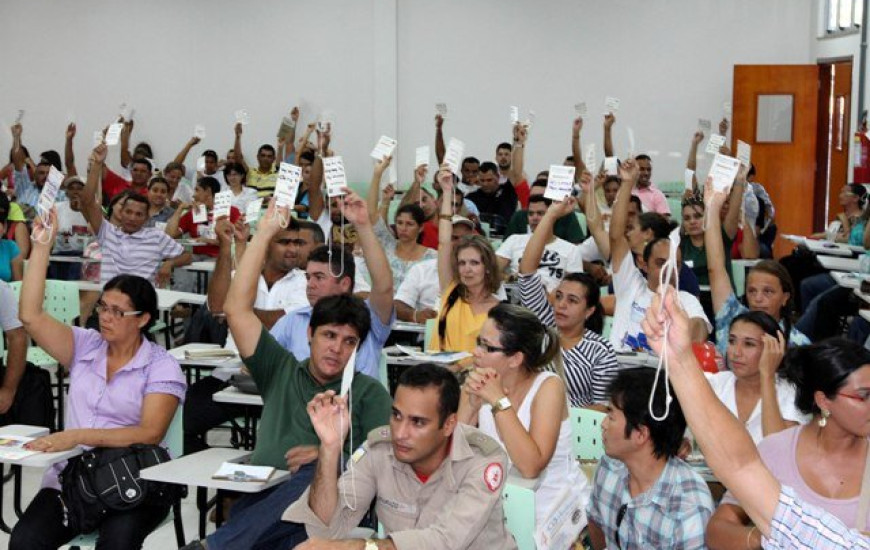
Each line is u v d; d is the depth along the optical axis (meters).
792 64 11.80
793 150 11.58
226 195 5.18
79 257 7.80
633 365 4.57
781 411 3.35
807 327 6.87
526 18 12.51
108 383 3.59
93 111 13.21
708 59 12.19
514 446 2.93
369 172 12.96
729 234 6.72
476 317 4.77
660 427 2.51
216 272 5.14
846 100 11.01
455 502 2.55
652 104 12.34
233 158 12.34
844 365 2.25
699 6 12.16
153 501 3.29
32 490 5.00
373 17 12.76
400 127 12.84
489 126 12.70
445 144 12.78
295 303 5.12
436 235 7.61
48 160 11.07
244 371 4.12
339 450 2.58
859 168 9.78
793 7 12.02
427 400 2.53
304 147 11.37
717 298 4.36
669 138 12.35
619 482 2.65
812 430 2.41
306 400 3.29
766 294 4.27
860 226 8.33
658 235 5.33
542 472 3.01
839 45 11.06
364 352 3.84
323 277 4.11
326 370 3.21
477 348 3.19
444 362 4.41
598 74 12.42
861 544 1.51
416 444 2.54
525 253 4.99
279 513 3.02
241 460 3.34
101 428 3.49
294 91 12.97
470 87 12.69
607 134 9.49
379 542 2.48
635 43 12.31
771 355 3.20
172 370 3.60
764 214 9.62
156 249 7.03
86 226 8.68
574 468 3.17
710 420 1.50
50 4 13.16
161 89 13.15
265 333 3.35
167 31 13.07
